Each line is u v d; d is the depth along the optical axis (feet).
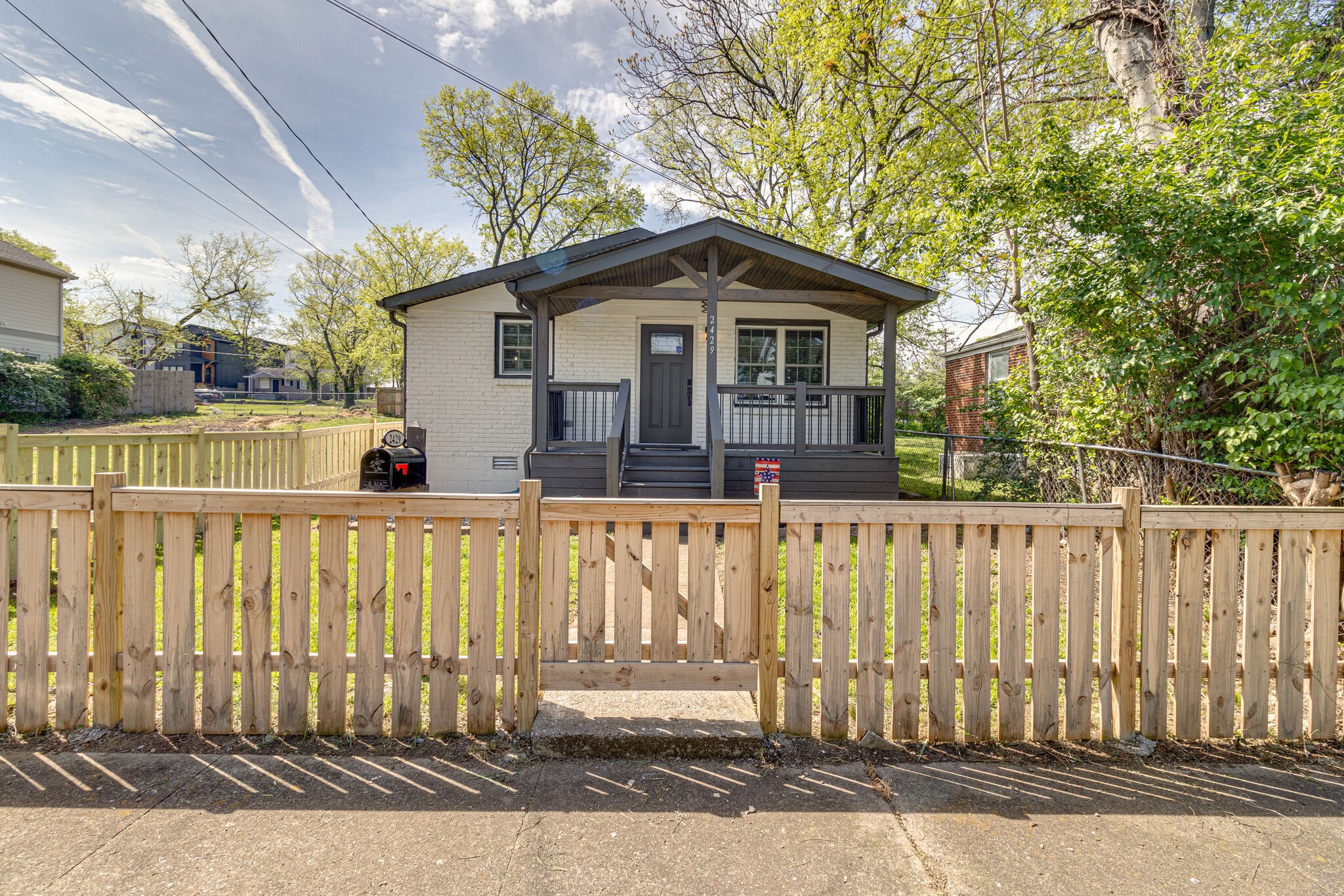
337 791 6.94
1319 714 8.42
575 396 31.78
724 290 25.49
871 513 8.20
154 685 8.13
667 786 7.18
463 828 6.34
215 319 127.85
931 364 71.92
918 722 8.30
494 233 81.71
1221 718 8.46
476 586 8.09
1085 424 18.83
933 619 8.25
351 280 126.31
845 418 33.53
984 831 6.43
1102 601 8.36
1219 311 13.51
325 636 8.04
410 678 8.06
